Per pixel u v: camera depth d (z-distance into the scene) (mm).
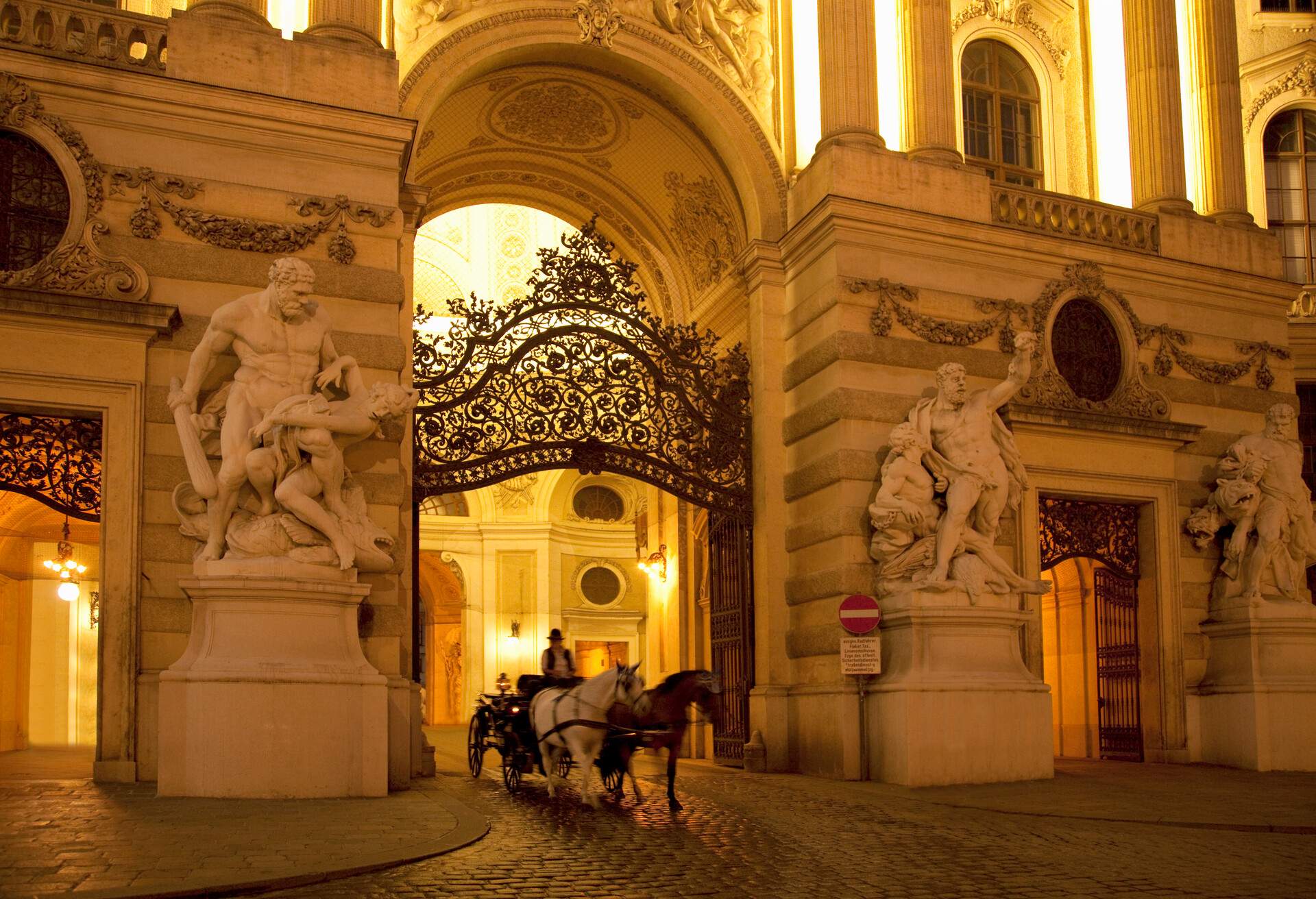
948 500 17703
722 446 20125
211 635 13594
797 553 19484
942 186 19594
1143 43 22219
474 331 19141
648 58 20219
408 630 16438
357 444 15617
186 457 14102
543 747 14305
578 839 10906
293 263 14352
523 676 15539
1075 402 19953
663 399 19875
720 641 21062
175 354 15102
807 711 18625
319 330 14711
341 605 14039
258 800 12906
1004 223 19906
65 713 27281
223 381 15008
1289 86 26438
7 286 14289
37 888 7898
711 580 21578
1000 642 17594
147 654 14492
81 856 9086
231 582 13516
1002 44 23766
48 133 14867
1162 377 20938
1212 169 22688
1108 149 23453
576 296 19609
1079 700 22719
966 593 17375
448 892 8422
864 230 18906
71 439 14992
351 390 14727
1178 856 10500
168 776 13156
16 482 14805
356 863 9031
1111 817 12789
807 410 19250
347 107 16219
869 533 18234
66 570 24484
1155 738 20250
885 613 17547
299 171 16031
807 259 19641
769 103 21047
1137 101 22234
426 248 37438
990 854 10516
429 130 21219
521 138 22562
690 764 21141
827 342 18750
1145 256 20938
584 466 19172
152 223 15148
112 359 14703
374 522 15352
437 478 18109
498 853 10023
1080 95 23938
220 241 15453
